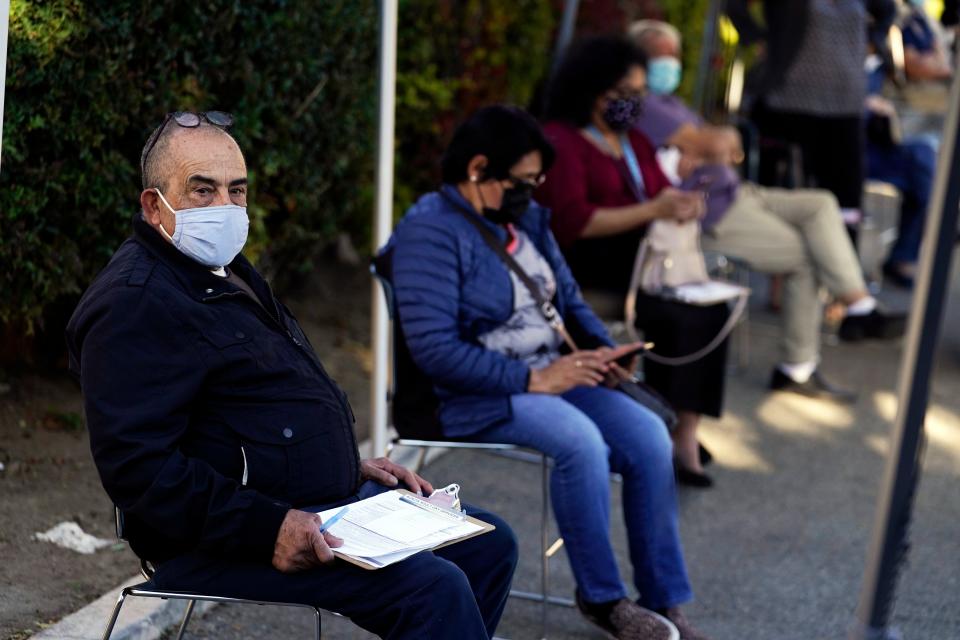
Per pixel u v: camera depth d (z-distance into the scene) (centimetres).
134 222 330
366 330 826
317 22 597
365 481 378
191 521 308
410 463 621
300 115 602
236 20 538
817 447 726
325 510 340
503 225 480
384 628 325
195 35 511
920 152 1113
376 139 542
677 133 751
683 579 464
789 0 955
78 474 538
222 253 327
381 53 531
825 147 981
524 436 450
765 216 778
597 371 480
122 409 308
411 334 457
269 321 342
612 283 654
